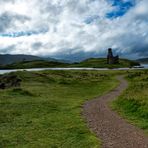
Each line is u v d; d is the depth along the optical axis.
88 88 62.25
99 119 27.09
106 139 19.88
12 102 37.53
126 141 19.27
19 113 30.62
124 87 64.69
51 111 32.19
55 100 41.03
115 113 30.12
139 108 29.41
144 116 26.81
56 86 64.31
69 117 28.39
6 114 29.91
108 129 22.88
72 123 25.50
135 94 39.38
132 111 29.92
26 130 23.28
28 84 67.00
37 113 30.80
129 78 97.38
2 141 20.11
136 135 20.77
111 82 80.38
